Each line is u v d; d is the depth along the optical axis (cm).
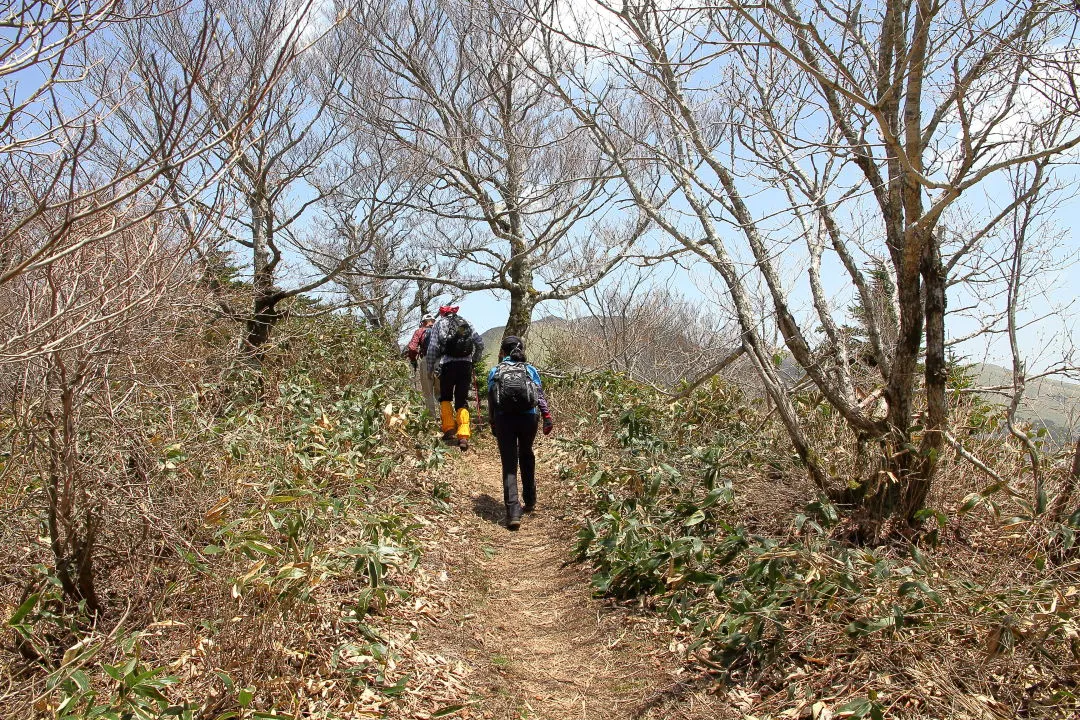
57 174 237
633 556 512
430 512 680
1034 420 594
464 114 1138
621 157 610
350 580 473
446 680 409
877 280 623
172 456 412
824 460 564
